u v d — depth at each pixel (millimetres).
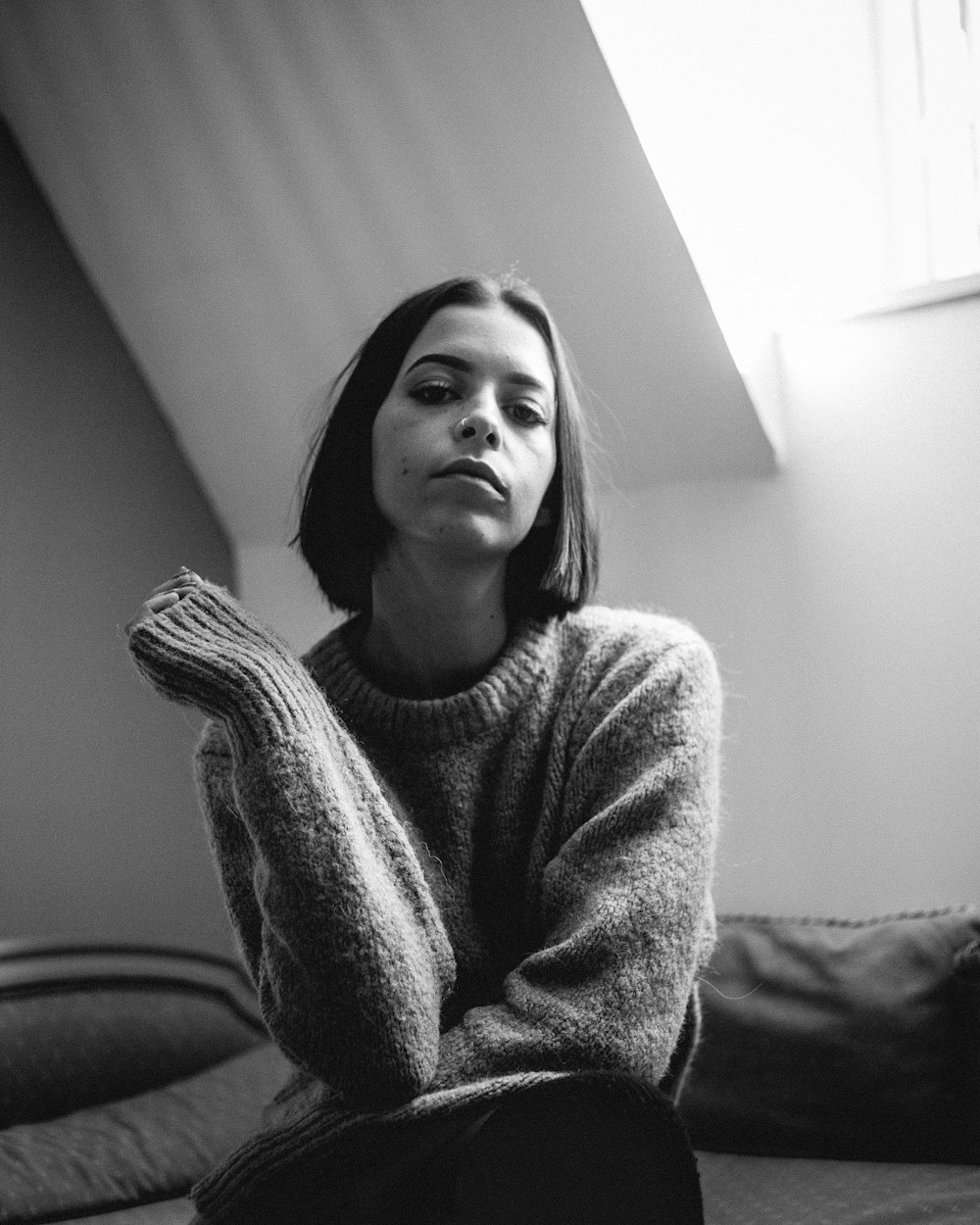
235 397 2039
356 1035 742
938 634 1594
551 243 1632
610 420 1757
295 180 1751
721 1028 1507
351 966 748
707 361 1623
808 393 1680
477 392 902
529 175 1585
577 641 1000
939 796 1594
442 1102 725
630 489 1806
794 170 1730
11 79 1882
